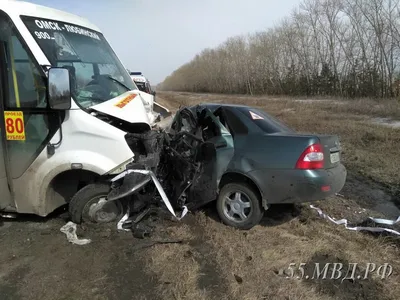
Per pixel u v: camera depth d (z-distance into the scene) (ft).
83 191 13.28
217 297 9.78
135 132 13.83
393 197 17.95
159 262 11.42
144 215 13.87
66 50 13.34
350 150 27.58
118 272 10.92
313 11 111.96
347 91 97.60
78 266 11.23
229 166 13.69
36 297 9.77
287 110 61.05
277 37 135.23
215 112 15.07
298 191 12.91
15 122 12.75
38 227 13.74
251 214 13.66
